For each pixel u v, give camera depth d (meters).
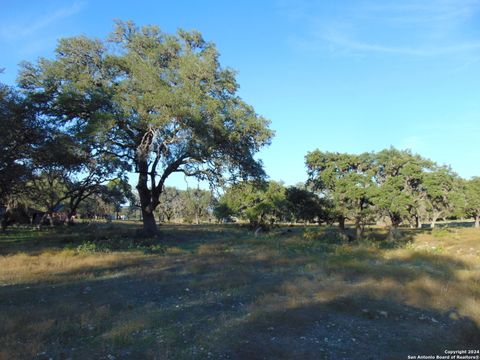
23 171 22.52
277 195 46.50
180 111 21.89
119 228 44.50
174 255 18.89
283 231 41.84
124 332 6.86
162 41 28.39
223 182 29.45
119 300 9.46
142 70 23.78
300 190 40.06
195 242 27.83
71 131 24.12
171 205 93.00
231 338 6.70
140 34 27.89
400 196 33.31
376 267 14.56
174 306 8.91
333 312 8.48
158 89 23.03
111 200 47.78
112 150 27.06
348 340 6.88
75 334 6.86
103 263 15.45
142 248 22.22
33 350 6.00
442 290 10.52
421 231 45.41
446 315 8.48
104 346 6.30
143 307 8.77
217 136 24.53
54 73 24.64
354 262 15.53
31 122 22.62
